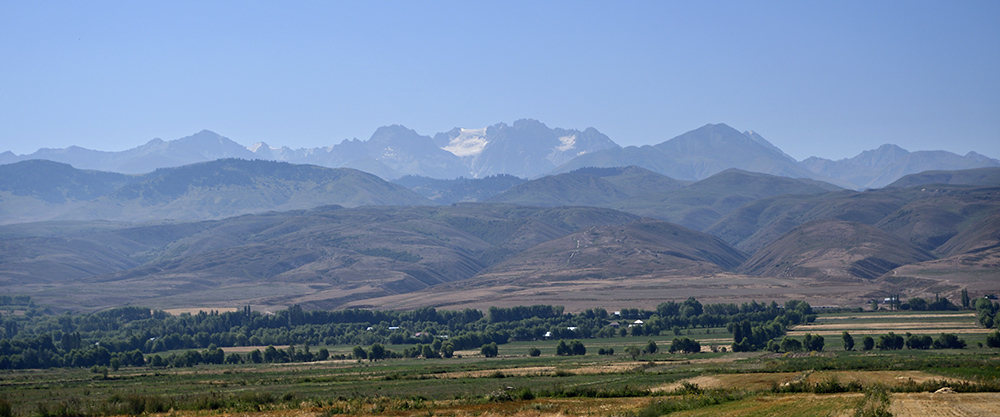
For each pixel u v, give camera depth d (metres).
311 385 130.50
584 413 80.94
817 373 115.44
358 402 94.19
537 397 97.56
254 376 158.88
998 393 82.00
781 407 77.25
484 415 82.12
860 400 79.00
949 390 84.81
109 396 112.62
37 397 120.00
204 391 124.56
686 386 99.38
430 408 89.19
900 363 133.25
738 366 145.25
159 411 93.69
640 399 91.56
